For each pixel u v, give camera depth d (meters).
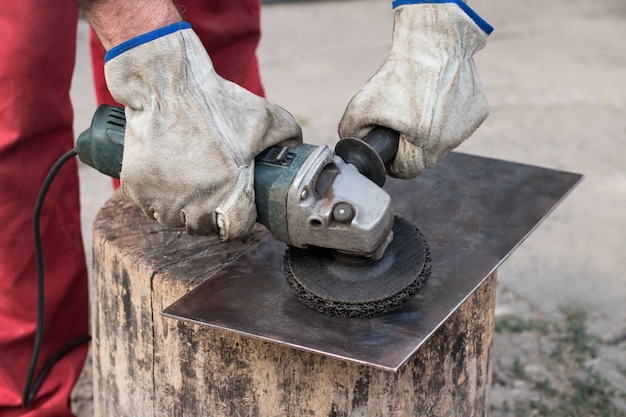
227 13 2.21
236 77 2.32
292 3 5.98
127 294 1.60
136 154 1.25
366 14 5.79
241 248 1.63
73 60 1.96
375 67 4.83
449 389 1.59
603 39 5.33
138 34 1.24
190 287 1.50
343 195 1.24
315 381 1.44
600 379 2.44
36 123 1.86
